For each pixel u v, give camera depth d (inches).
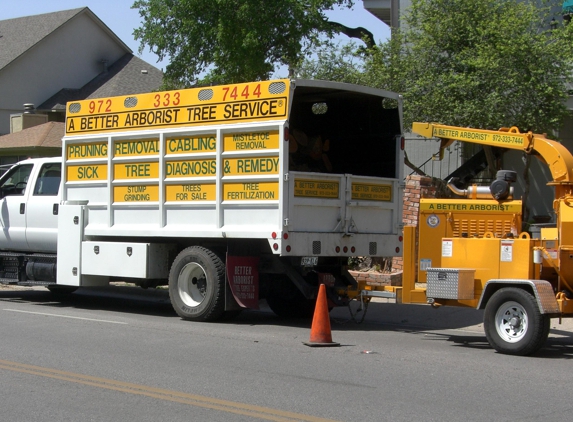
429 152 943.7
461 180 877.8
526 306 360.2
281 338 408.8
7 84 1547.7
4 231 574.2
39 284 544.7
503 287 375.2
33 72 1587.1
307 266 458.6
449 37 742.5
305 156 500.4
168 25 952.3
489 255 385.7
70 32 1648.6
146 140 486.9
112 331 422.0
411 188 604.4
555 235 381.7
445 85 716.7
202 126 459.2
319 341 383.2
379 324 483.5
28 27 1649.9
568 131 883.4
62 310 521.0
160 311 526.3
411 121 724.7
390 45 761.0
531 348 358.0
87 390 282.5
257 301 461.7
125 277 504.4
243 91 443.8
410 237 418.9
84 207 518.3
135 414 251.0
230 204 447.8
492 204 405.4
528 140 400.5
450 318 498.3
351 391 284.2
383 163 494.9
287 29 926.4
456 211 412.5
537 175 924.6
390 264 600.7
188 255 467.5
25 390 282.4
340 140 518.0
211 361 338.6
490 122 695.7
